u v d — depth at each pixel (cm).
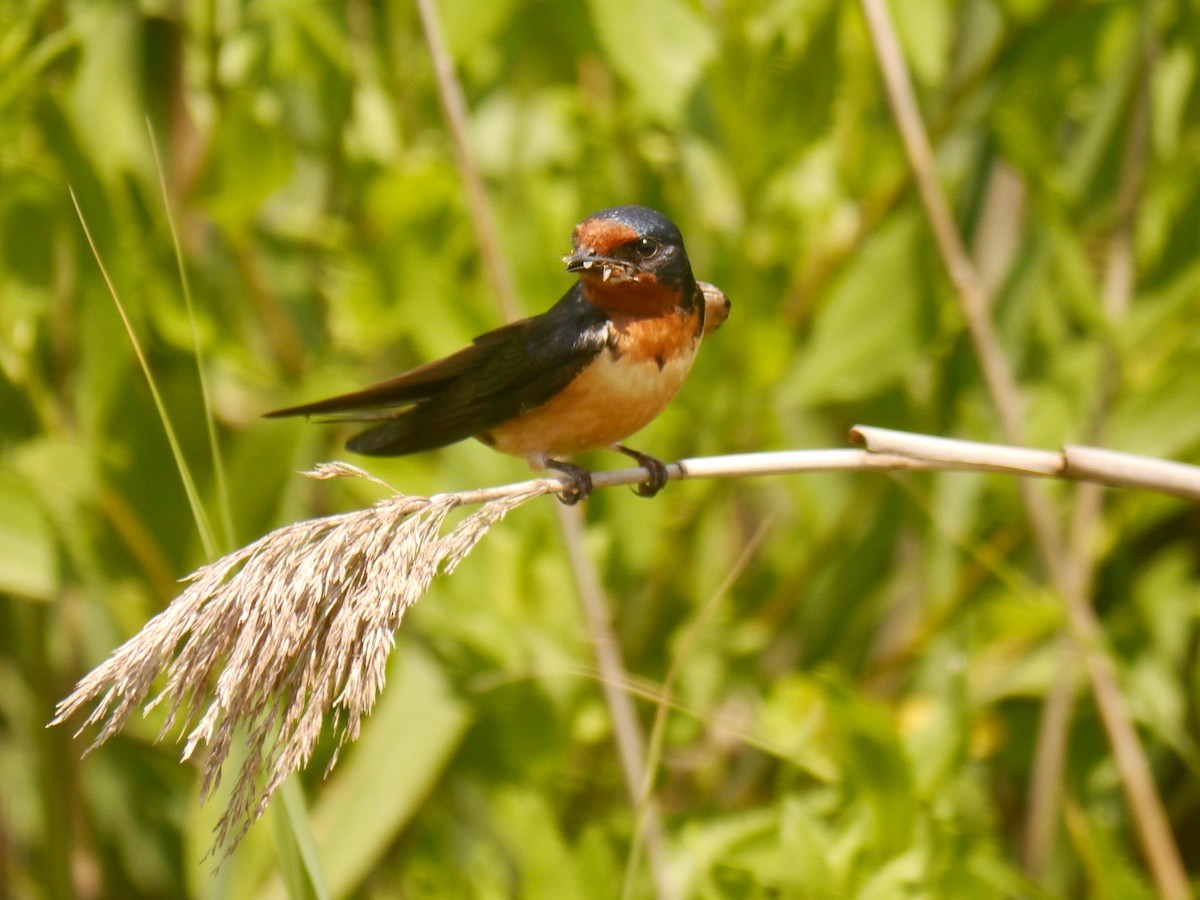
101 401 955
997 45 1040
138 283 970
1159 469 602
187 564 955
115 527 956
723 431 1027
